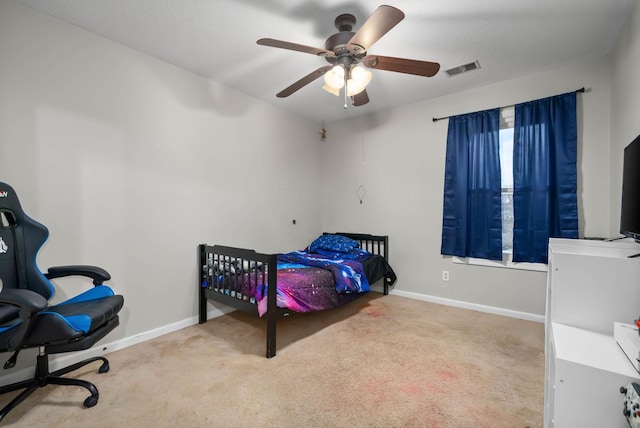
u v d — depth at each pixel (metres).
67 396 1.74
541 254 2.77
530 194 2.84
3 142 1.85
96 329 1.65
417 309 3.27
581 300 1.28
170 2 1.90
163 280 2.63
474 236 3.19
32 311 1.39
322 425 1.51
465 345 2.39
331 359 2.17
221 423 1.53
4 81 1.85
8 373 1.86
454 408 1.64
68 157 2.10
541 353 2.26
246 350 2.31
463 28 2.14
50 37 2.02
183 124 2.78
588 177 2.63
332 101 3.61
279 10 1.97
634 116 1.94
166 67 2.65
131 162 2.43
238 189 3.27
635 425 0.83
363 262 3.32
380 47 2.38
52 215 2.03
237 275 2.52
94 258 2.22
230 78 2.98
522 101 2.94
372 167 4.02
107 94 2.29
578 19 2.04
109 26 2.15
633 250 1.58
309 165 4.26
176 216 2.73
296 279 2.52
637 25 1.85
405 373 1.99
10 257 1.73
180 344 2.41
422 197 3.60
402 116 3.75
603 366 0.98
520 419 1.55
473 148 3.20
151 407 1.64
